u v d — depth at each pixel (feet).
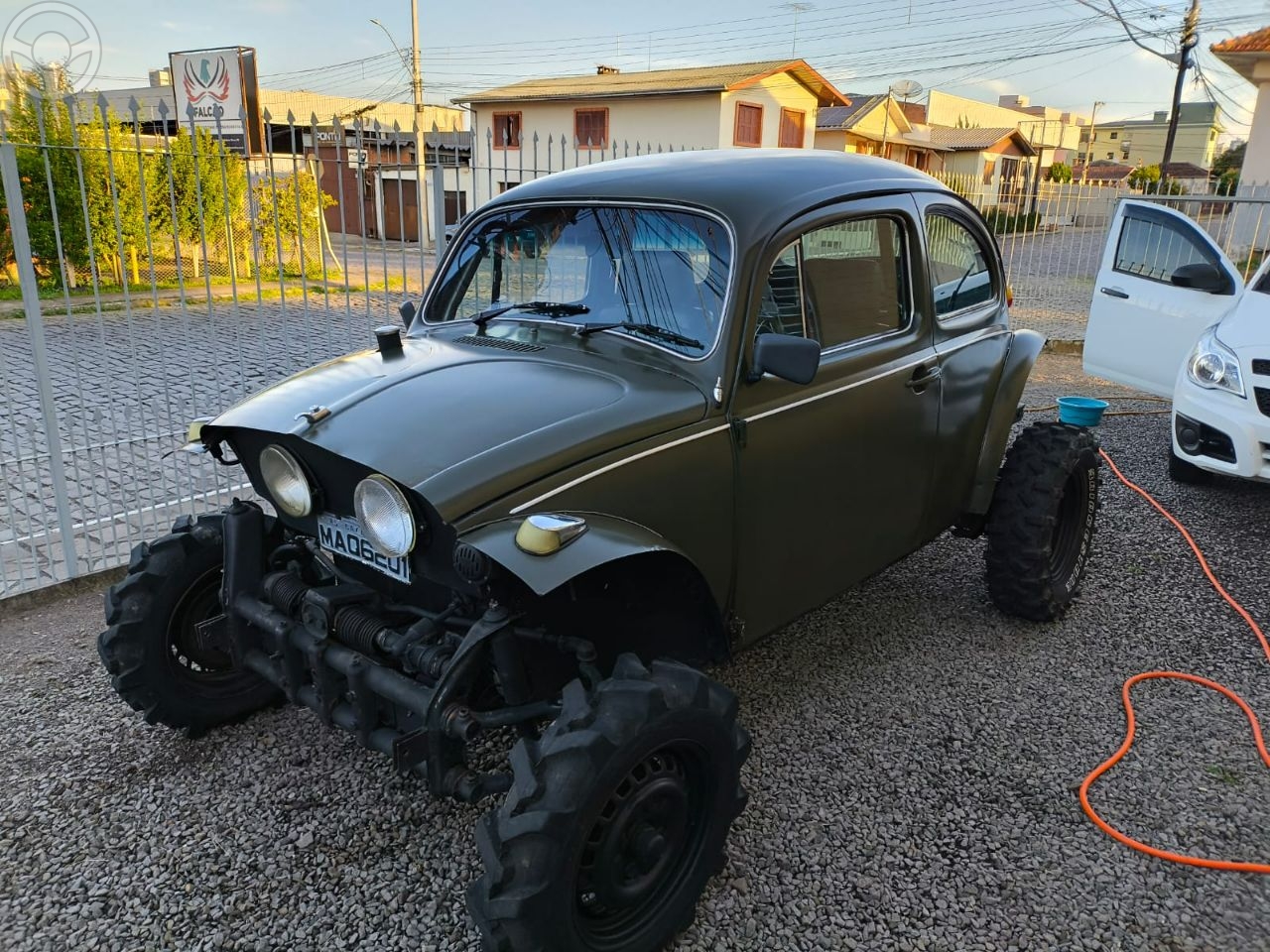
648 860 7.41
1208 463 17.95
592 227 10.16
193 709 10.51
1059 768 10.41
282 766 10.30
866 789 9.98
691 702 7.32
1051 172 151.23
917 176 12.31
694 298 9.25
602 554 7.20
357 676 8.07
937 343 11.98
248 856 8.92
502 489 7.37
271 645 9.78
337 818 9.45
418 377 9.11
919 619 14.02
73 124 14.85
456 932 8.04
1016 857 9.02
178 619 10.41
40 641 13.38
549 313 10.23
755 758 10.50
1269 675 12.41
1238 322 18.45
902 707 11.59
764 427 9.29
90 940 7.91
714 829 7.91
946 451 12.37
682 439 8.52
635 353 9.29
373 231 69.00
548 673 8.64
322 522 9.02
